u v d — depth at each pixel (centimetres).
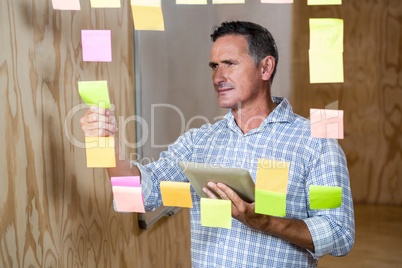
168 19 271
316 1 135
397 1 483
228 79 172
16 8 150
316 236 152
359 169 515
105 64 207
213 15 362
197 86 323
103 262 210
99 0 141
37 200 163
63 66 177
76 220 188
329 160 162
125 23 227
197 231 174
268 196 141
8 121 147
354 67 501
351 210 162
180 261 314
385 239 420
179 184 148
